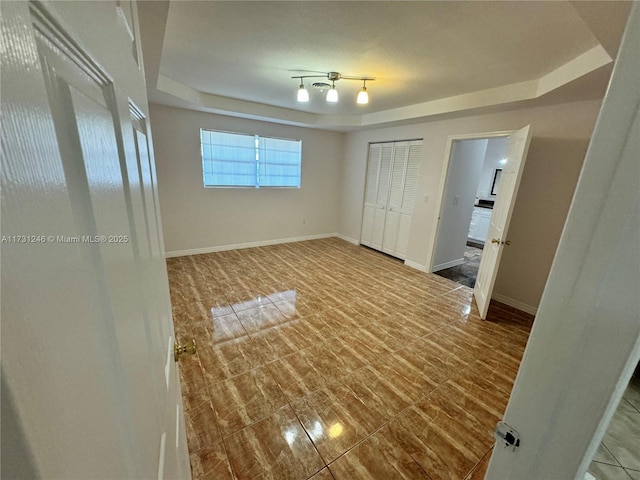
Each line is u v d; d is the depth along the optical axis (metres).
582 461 0.41
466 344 2.30
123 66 0.45
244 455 1.35
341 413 1.60
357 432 1.49
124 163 0.42
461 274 3.92
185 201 4.03
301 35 1.81
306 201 5.17
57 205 0.22
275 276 3.56
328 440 1.44
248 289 3.16
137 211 0.49
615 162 0.34
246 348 2.15
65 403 0.22
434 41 1.78
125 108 0.44
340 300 2.99
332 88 2.65
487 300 2.65
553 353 0.42
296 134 4.72
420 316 2.72
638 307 0.34
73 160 0.26
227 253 4.38
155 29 1.53
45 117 0.21
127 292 0.39
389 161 4.46
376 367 1.99
